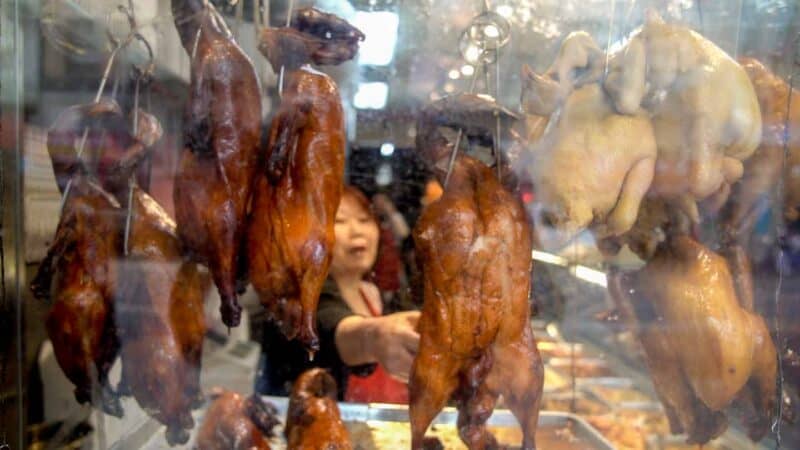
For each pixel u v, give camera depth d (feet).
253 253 5.12
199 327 5.54
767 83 5.91
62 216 5.29
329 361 6.84
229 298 5.17
